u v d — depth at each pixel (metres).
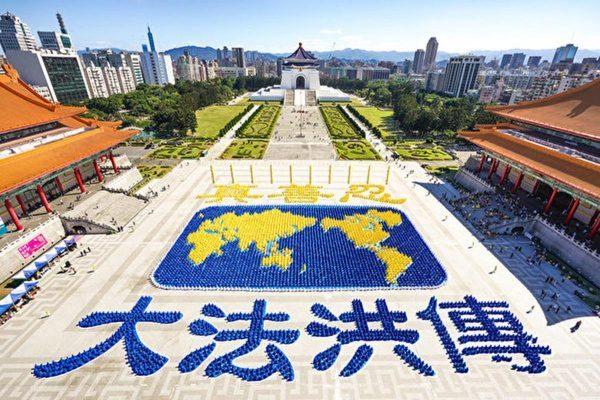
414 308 48.06
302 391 36.94
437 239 64.56
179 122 130.62
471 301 49.16
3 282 52.72
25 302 48.12
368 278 53.66
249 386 37.41
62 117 71.06
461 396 36.56
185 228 66.88
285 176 94.25
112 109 177.00
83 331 43.91
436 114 144.00
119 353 41.16
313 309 47.72
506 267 56.78
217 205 76.81
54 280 52.56
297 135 140.62
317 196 81.44
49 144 68.06
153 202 78.62
